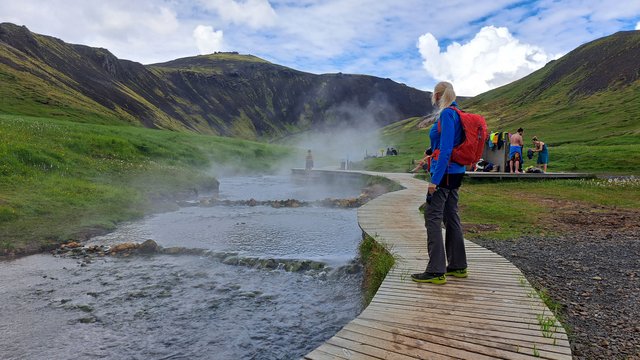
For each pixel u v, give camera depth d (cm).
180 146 3994
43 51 12606
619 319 512
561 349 377
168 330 650
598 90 11762
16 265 962
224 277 900
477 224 1187
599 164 2966
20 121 2694
